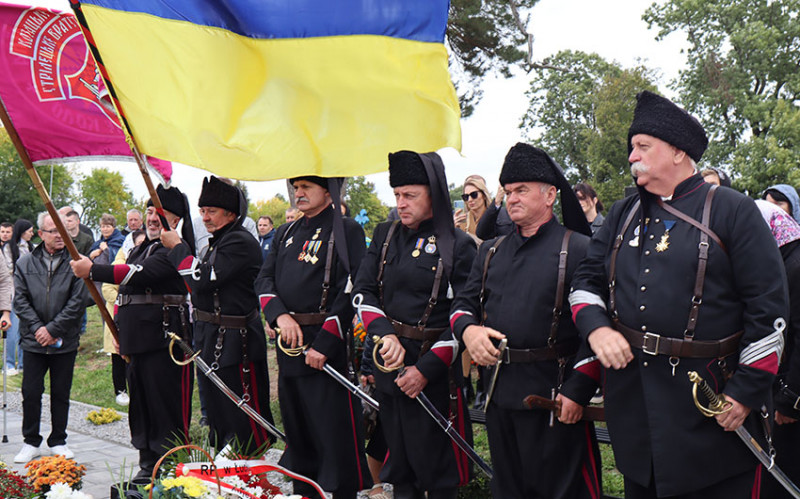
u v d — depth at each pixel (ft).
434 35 13.93
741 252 8.56
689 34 123.34
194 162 12.80
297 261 14.12
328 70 13.79
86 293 20.63
